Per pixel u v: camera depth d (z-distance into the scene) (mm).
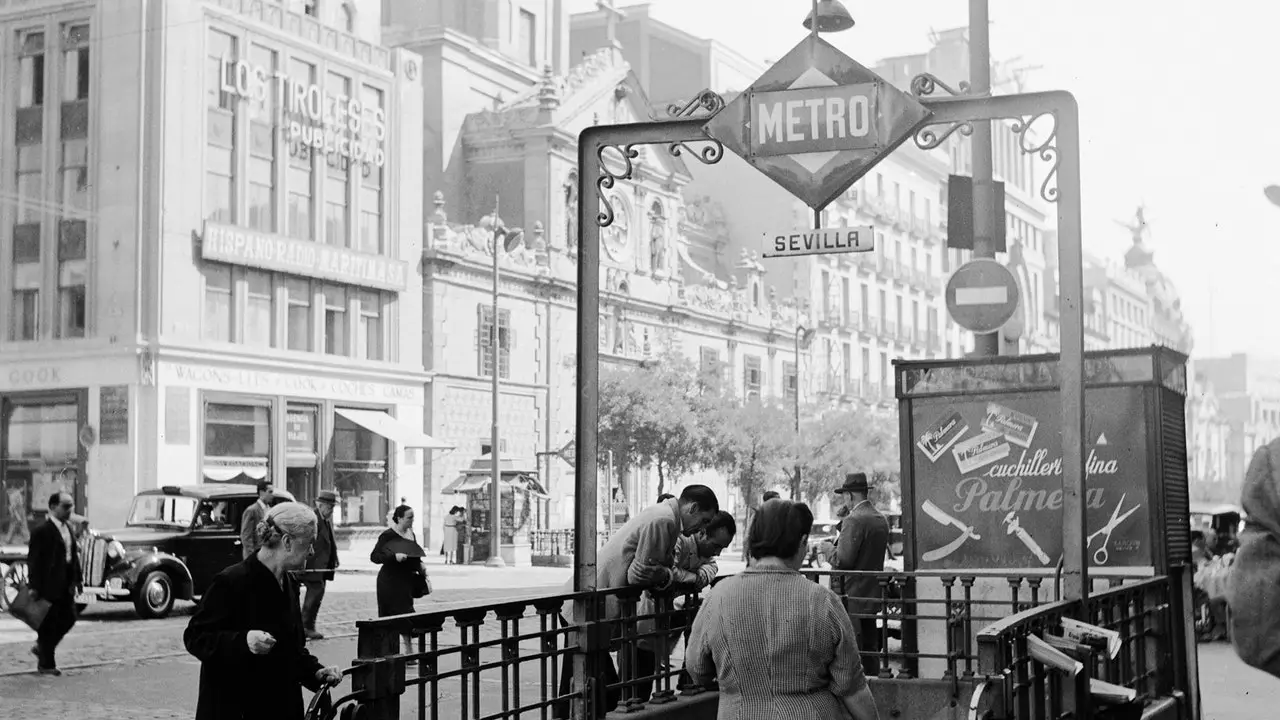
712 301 67750
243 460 41562
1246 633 3008
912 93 8664
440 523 49156
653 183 63531
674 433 54625
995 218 13703
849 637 5098
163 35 39719
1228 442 49812
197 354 40031
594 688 8383
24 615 15156
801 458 61125
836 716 5125
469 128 58938
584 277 9242
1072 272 8289
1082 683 6613
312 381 44062
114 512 38562
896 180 87125
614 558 9078
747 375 70562
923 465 11273
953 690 10023
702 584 9477
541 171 57500
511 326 53625
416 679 6297
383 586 16234
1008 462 11023
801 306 75812
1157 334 51531
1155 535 10414
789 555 5230
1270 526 3000
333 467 44969
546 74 58031
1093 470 10656
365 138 47188
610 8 79438
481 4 62875
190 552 23406
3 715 12234
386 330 47719
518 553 45125
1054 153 8383
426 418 49219
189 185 40438
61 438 39688
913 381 11320
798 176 8812
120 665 16234
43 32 40688
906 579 10258
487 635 20359
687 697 9461
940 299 94000
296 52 44625
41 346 40000
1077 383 8234
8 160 40938
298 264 43688
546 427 55125
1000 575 9828
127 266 39188
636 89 63875
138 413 38719
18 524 39812
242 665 5629
